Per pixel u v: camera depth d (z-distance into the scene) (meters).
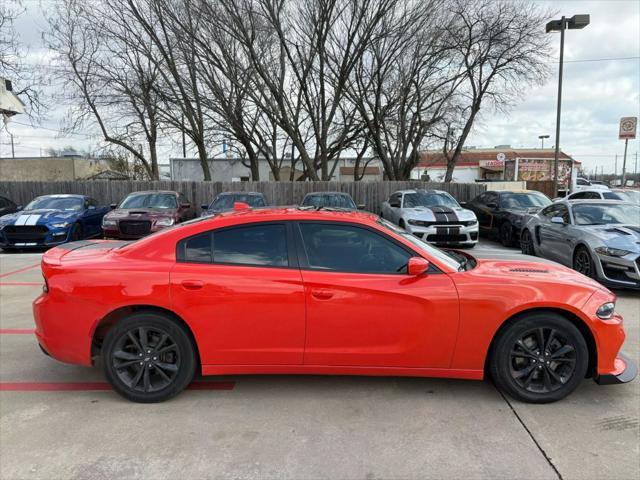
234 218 3.35
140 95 17.97
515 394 3.20
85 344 3.20
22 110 9.15
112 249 3.62
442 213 10.57
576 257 7.00
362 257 3.24
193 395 3.37
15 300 6.16
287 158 29.64
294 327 3.14
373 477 2.41
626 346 4.35
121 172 36.69
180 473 2.45
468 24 16.62
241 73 16.19
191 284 3.11
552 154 55.25
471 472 2.46
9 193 16.83
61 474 2.44
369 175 42.06
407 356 3.15
